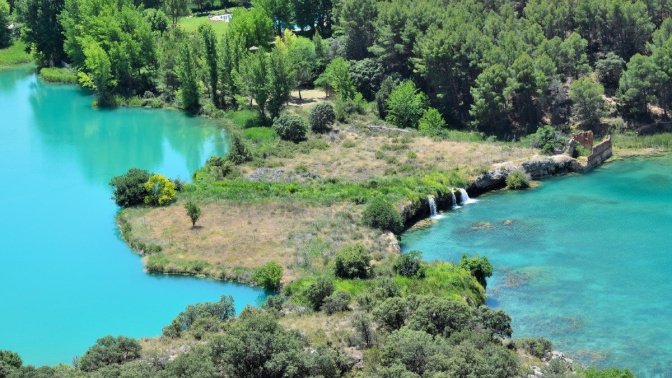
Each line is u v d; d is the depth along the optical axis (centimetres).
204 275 10088
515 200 12825
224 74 18950
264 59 17075
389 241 10819
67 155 15800
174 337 8069
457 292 9038
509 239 11194
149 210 12169
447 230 11638
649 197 12681
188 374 6531
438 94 16875
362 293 8806
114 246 11131
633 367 7931
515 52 16225
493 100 15900
